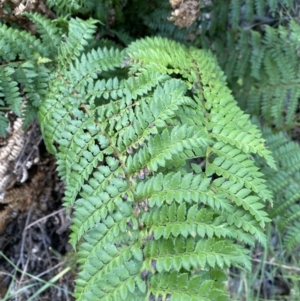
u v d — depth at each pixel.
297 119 0.61
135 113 0.44
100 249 0.39
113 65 0.48
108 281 0.36
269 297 0.61
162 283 0.36
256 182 0.40
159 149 0.40
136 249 0.38
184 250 0.36
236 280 0.59
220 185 0.40
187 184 0.38
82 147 0.44
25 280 0.59
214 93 0.47
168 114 0.41
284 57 0.58
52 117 0.47
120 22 0.60
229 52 0.61
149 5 0.58
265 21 0.64
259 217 0.38
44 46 0.51
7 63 0.49
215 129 0.43
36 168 0.60
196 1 0.52
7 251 0.61
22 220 0.61
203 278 0.38
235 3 0.58
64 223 0.60
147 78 0.45
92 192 0.41
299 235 0.51
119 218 0.39
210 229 0.36
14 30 0.50
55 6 0.53
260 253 0.60
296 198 0.52
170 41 0.52
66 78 0.48
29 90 0.49
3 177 0.57
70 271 0.59
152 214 0.38
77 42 0.49
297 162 0.53
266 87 0.60
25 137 0.57
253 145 0.42
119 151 0.42
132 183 0.40
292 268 0.60
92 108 0.46
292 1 0.58
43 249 0.61
